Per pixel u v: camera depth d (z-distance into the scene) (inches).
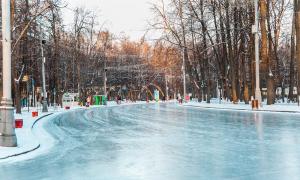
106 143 663.8
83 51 2923.2
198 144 614.2
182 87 4397.1
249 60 2356.1
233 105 1892.2
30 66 2114.9
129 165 458.6
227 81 2444.6
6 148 597.0
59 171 437.1
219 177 382.9
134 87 4141.2
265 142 614.9
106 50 3321.9
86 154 553.0
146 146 609.3
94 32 2972.4
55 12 1902.1
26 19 1408.7
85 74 2915.8
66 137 770.2
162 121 1110.4
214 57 2768.2
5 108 613.3
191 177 386.0
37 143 651.5
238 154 511.5
